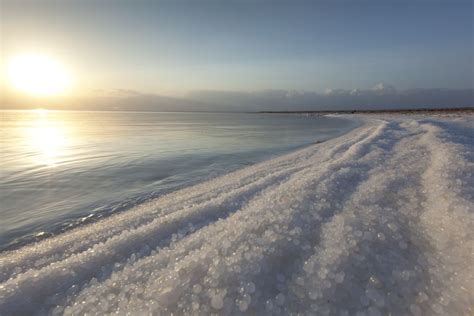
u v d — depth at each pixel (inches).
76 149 645.9
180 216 165.8
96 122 2485.2
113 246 131.6
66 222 219.3
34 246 177.2
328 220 139.4
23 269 128.7
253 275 96.0
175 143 765.3
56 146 703.1
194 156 535.5
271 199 177.8
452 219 129.6
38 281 105.0
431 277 94.0
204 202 208.7
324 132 1080.2
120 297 94.0
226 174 364.8
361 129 1006.4
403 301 85.1
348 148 434.6
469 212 132.9
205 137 944.9
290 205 158.6
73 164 459.2
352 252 107.4
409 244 114.7
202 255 109.3
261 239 117.6
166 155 550.0
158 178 363.3
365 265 100.5
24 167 435.2
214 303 86.0
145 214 192.4
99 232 166.7
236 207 182.2
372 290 88.5
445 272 95.5
